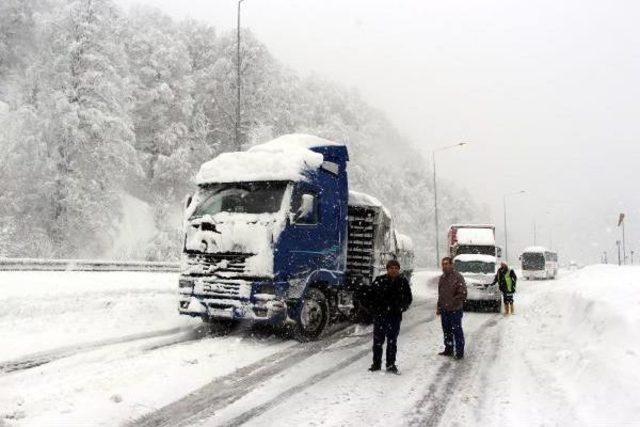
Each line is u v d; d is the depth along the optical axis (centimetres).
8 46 4350
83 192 3147
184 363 769
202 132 4400
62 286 1248
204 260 942
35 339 870
